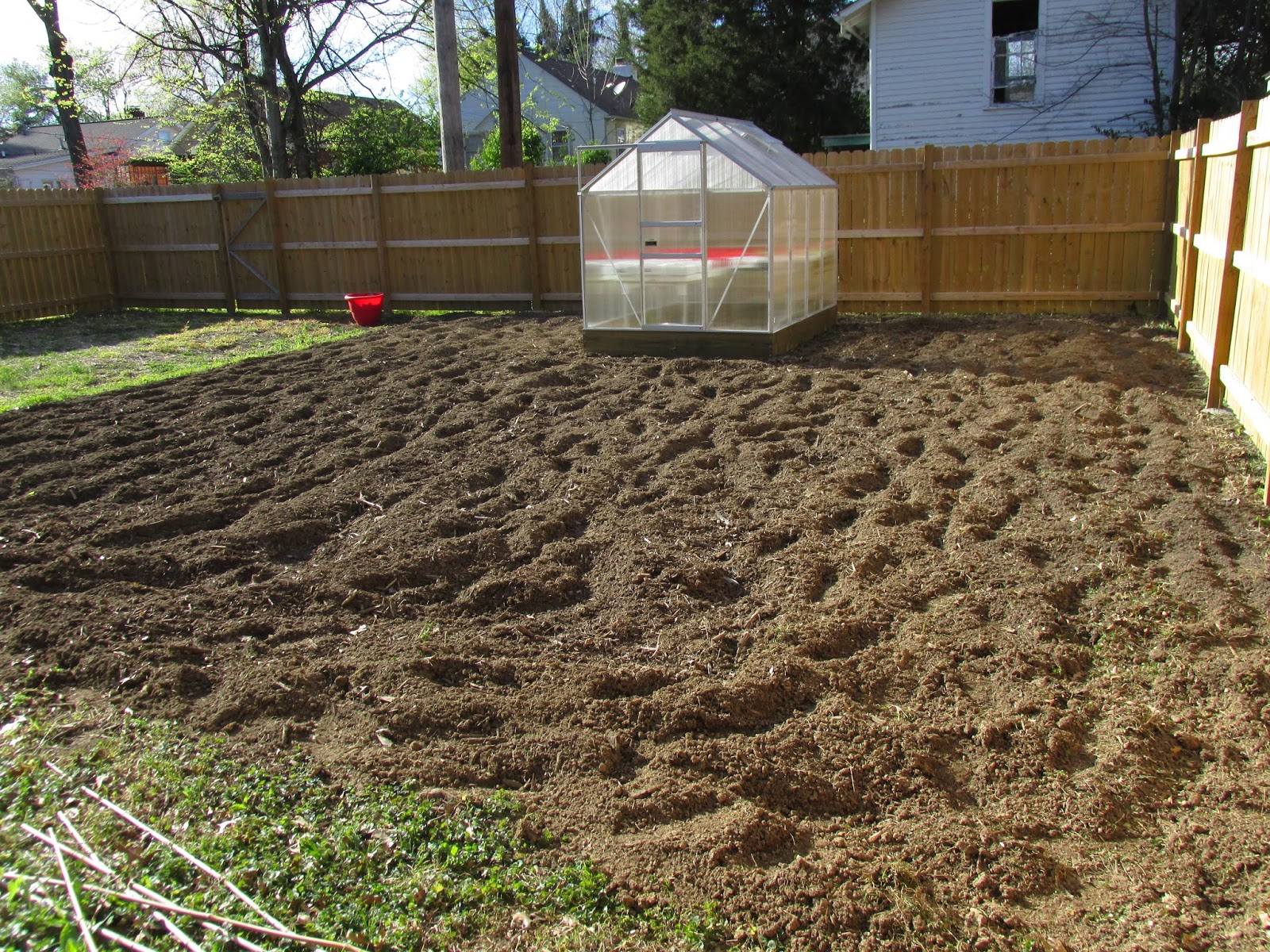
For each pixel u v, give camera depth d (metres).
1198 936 2.72
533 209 13.36
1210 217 8.23
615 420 7.52
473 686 3.99
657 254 9.55
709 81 23.41
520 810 3.21
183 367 10.61
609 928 2.70
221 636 4.43
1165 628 4.29
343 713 3.81
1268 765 3.41
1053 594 4.57
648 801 3.26
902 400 7.74
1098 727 3.69
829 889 2.89
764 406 7.72
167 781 3.27
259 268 15.22
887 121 18.17
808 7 23.42
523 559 5.23
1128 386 7.94
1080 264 11.18
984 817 3.23
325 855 2.90
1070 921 2.81
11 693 3.91
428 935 2.61
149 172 32.38
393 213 14.18
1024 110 17.48
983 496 5.72
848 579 4.82
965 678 4.00
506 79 14.28
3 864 2.78
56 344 12.58
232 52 22.59
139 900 2.63
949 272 11.72
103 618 4.57
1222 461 6.10
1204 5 16.75
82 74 23.47
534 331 11.63
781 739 3.61
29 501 6.18
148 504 6.14
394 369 9.59
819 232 10.58
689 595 4.78
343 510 5.94
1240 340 6.76
